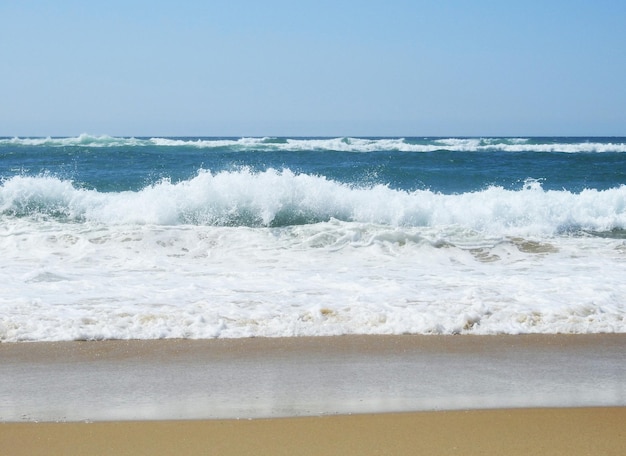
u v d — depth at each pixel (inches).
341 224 438.9
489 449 145.3
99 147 1231.5
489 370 203.6
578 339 237.6
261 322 247.8
